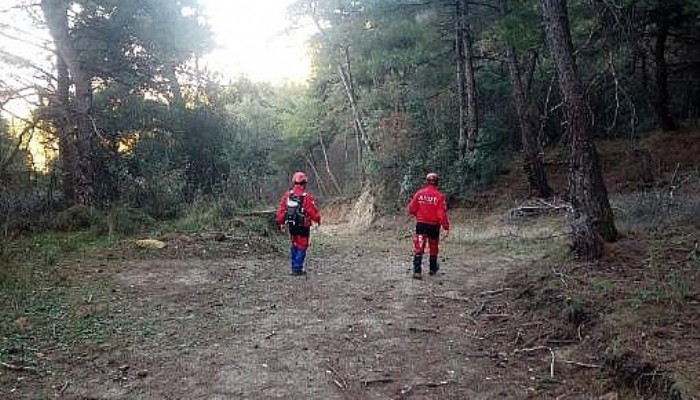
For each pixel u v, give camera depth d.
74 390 5.45
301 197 10.79
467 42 21.03
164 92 19.83
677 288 6.62
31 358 6.03
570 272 8.17
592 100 15.47
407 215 21.94
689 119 21.41
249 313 8.07
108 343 6.61
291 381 5.84
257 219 15.41
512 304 8.09
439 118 24.02
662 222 10.01
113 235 12.99
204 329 7.31
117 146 19.41
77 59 15.41
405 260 12.88
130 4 16.08
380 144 25.08
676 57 22.27
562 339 6.60
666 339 5.61
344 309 8.39
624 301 6.61
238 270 10.81
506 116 24.59
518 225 16.45
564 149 22.30
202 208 16.16
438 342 7.00
